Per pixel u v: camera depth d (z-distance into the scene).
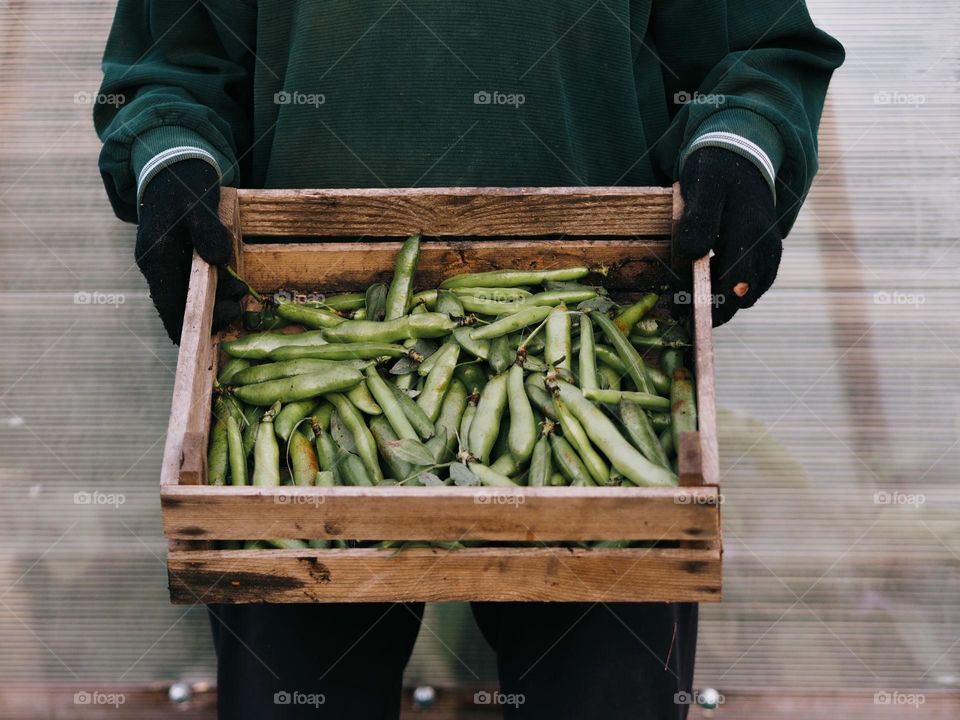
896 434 2.72
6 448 2.74
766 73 2.11
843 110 2.93
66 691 2.62
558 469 1.84
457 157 2.09
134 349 2.80
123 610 2.66
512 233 2.07
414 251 2.06
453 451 1.90
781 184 2.05
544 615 2.00
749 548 2.66
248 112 2.31
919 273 2.81
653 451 1.83
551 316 1.99
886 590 2.63
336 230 2.07
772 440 2.71
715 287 1.97
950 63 2.96
